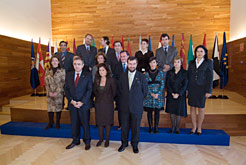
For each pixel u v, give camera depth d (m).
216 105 3.91
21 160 2.39
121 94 2.54
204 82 2.64
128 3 6.54
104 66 2.60
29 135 3.29
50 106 3.06
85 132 2.69
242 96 4.84
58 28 6.98
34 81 5.32
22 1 5.49
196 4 6.27
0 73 4.49
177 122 2.87
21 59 5.25
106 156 2.48
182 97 2.72
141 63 3.19
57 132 3.19
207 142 2.81
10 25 5.04
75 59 2.61
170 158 2.41
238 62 5.14
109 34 6.72
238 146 2.78
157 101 2.77
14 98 4.89
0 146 2.84
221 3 6.17
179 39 6.42
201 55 2.63
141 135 2.96
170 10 6.39
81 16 6.82
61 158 2.43
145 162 2.31
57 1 6.92
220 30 6.23
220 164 2.26
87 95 2.62
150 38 6.54
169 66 3.11
